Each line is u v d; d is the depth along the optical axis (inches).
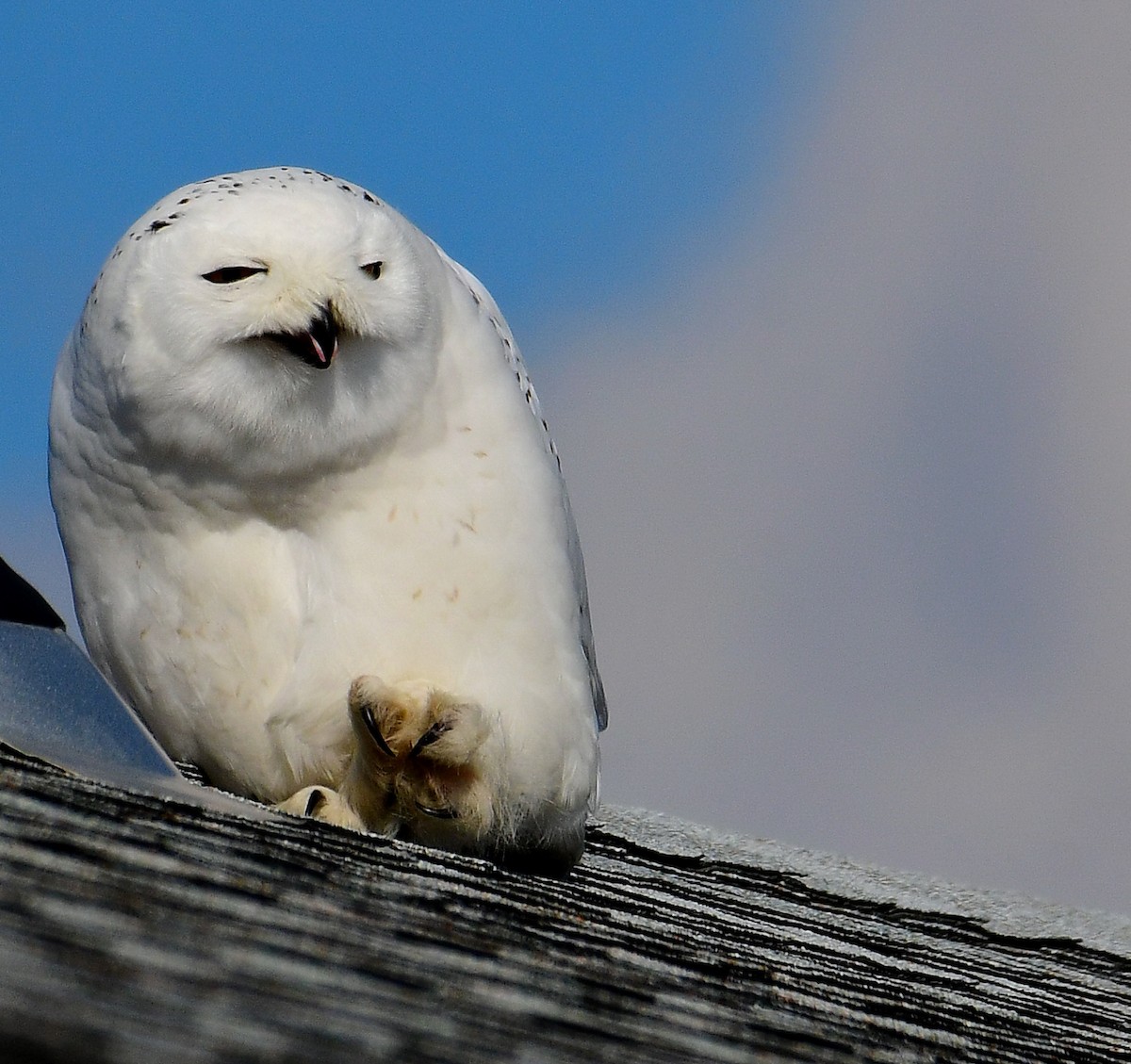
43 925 135.7
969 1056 205.5
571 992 172.2
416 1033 134.6
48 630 256.8
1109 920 496.1
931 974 298.4
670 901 324.8
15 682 247.8
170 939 143.9
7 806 188.4
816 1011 204.8
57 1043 103.1
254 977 138.8
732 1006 191.9
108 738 251.1
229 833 205.5
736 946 249.6
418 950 171.0
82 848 173.2
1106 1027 283.3
